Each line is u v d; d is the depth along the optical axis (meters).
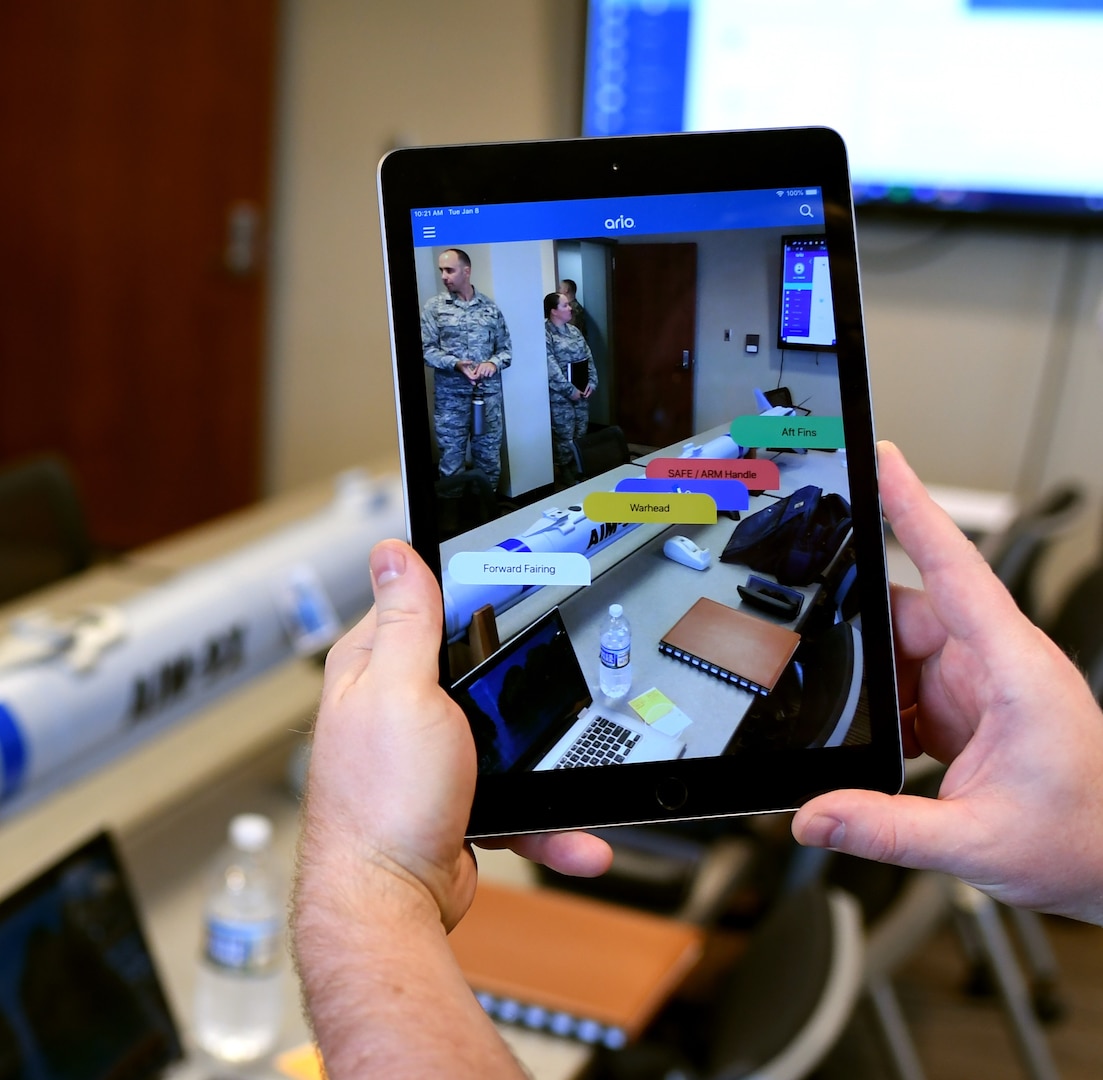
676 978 1.02
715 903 1.29
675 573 0.68
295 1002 1.01
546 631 0.66
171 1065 0.93
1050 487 2.73
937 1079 1.82
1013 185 2.53
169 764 1.36
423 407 0.66
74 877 0.91
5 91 3.28
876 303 2.77
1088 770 0.59
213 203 3.19
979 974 2.00
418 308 0.67
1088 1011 2.01
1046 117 2.46
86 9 3.15
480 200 0.68
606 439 0.68
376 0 2.97
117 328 3.39
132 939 0.94
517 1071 0.50
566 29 2.83
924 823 0.59
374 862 0.54
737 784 0.66
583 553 0.67
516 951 1.03
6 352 3.52
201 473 3.45
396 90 3.03
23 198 3.36
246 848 1.02
